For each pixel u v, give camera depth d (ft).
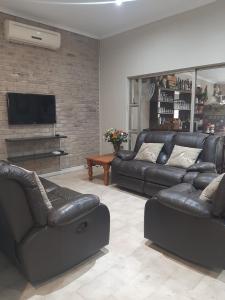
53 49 15.19
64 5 12.53
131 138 17.21
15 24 12.92
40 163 15.55
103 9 13.00
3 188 4.88
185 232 6.51
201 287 5.88
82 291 5.76
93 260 6.93
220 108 12.73
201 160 11.31
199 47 12.57
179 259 6.98
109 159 13.98
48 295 5.62
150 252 7.32
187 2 12.19
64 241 6.03
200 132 12.78
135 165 12.01
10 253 6.28
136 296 5.61
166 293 5.69
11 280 6.11
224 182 5.60
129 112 16.97
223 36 11.66
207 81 13.01
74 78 16.71
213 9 11.82
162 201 6.73
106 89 17.92
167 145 12.80
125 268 6.59
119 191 12.80
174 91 14.57
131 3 12.26
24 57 14.06
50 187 8.70
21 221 5.39
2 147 13.66
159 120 15.64
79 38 16.62
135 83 16.61
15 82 13.84
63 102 16.28
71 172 16.89
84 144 17.97
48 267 5.82
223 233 5.81
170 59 13.87
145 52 15.07
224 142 11.76
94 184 14.05
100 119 18.76
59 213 5.72
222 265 5.94
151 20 14.38
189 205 6.18
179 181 10.05
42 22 14.53
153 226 7.27
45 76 15.12
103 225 7.01
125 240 7.98
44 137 14.79
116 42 16.69
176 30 13.39
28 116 14.37
